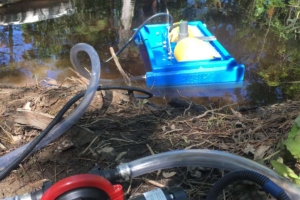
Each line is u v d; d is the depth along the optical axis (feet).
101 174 3.31
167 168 3.96
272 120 5.08
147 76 7.33
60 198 2.55
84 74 7.11
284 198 2.69
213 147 4.51
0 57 8.57
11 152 4.30
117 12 12.16
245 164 3.48
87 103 4.82
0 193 3.84
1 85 6.54
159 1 13.46
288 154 3.79
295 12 11.91
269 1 12.92
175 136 4.76
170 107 5.83
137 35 9.87
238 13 12.20
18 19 11.39
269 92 7.32
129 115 5.28
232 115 5.34
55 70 7.97
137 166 3.46
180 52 7.77
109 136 4.73
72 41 9.68
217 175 4.01
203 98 7.06
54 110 5.31
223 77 7.57
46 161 4.28
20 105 5.36
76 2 13.12
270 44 9.66
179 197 2.95
